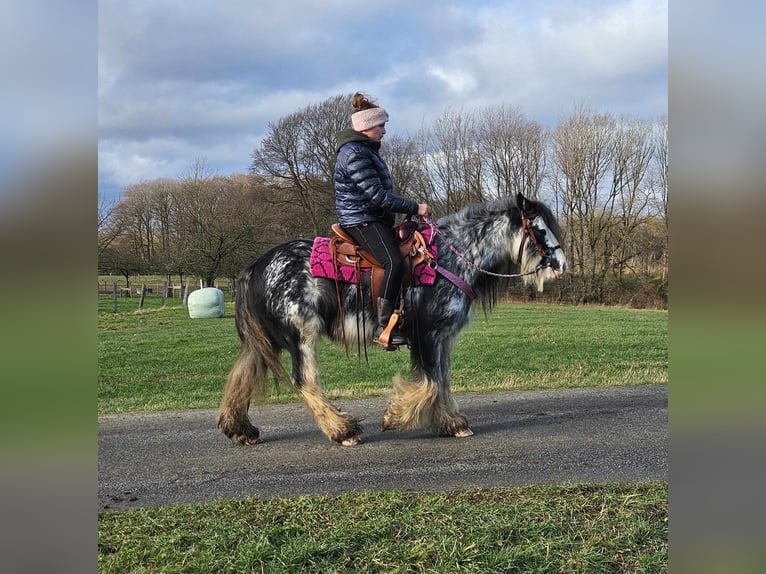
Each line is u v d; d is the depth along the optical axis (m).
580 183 31.50
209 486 4.51
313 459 5.10
